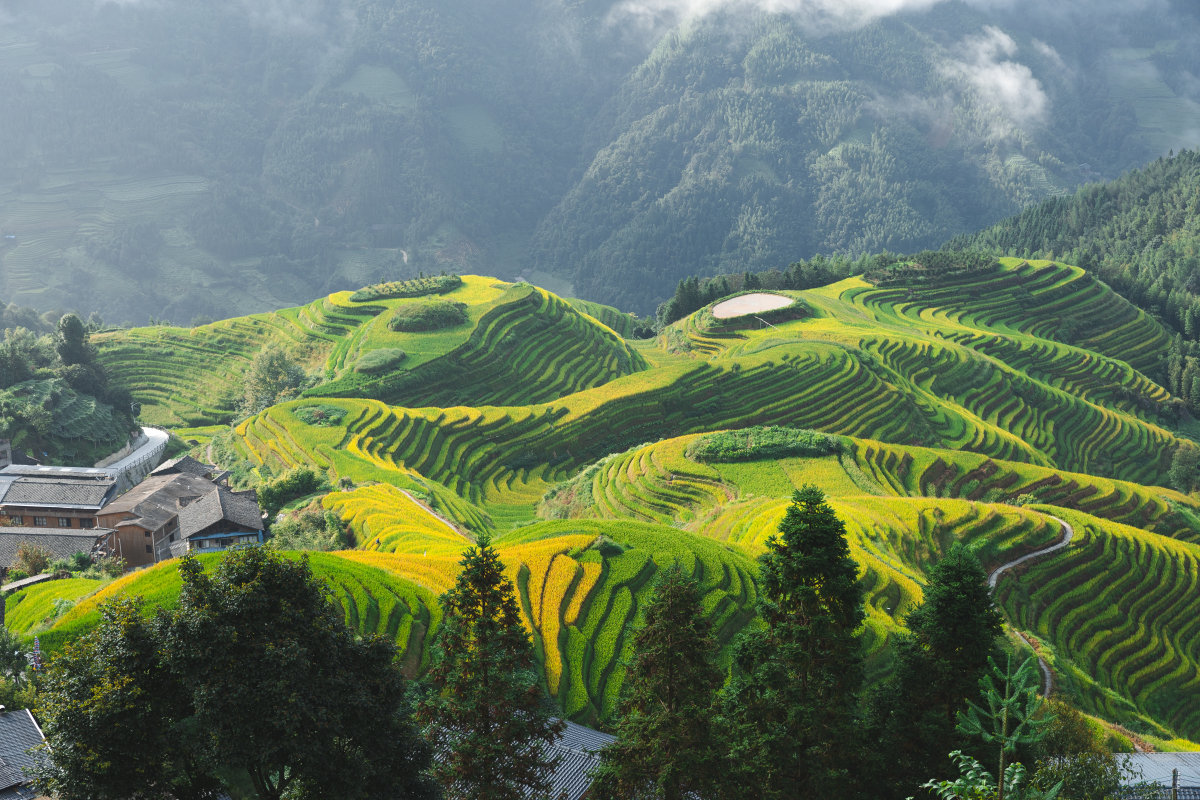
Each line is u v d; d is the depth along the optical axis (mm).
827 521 35375
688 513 107562
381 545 85875
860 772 36500
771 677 35125
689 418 156500
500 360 182875
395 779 32719
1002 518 99250
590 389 163000
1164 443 176625
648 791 36031
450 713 35344
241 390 195250
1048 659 73312
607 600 68875
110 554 93000
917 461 124375
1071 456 169500
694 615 35719
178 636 30203
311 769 30531
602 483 119562
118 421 158000
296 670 30094
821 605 35781
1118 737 58875
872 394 161250
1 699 43031
